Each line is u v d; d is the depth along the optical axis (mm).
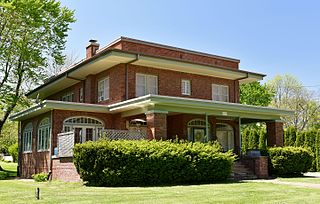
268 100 47781
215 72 24938
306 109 55594
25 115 23562
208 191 12641
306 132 30391
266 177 20750
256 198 10891
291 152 21453
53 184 16797
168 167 16016
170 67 23344
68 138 18594
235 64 28391
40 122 22922
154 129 18328
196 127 24594
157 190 13055
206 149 17281
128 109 20562
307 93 56219
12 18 25016
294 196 11438
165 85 23547
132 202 10117
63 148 19000
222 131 26531
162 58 22047
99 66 22609
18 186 16203
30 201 10508
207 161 16906
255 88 47031
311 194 11984
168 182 16125
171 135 24250
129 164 15352
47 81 30203
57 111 20578
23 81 28891
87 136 21344
